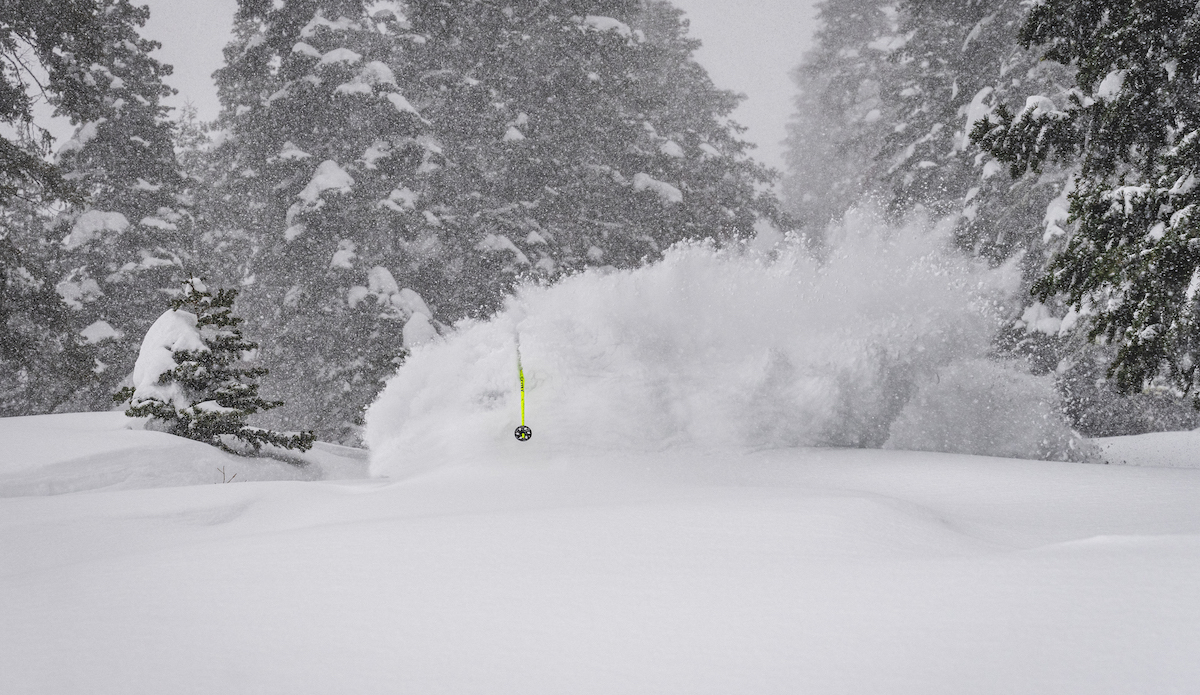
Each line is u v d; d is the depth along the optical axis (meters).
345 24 29.41
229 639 2.86
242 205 32.72
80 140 27.70
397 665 2.58
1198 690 2.15
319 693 2.38
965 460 8.05
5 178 21.69
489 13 30.73
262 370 14.05
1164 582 3.00
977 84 27.03
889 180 30.45
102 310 27.05
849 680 2.35
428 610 3.11
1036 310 18.78
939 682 2.30
